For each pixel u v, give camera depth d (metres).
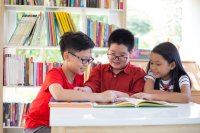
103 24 2.66
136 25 3.14
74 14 2.83
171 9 3.17
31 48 2.70
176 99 1.31
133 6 3.13
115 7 2.63
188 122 0.89
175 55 1.61
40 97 1.48
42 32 2.63
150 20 3.15
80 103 1.12
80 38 1.49
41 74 2.63
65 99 1.23
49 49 2.78
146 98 1.30
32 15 2.68
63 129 0.85
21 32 2.62
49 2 2.58
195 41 3.06
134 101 1.16
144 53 2.79
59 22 2.60
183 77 1.57
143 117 0.89
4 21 2.59
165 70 1.60
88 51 1.50
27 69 2.63
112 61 1.65
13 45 2.61
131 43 1.67
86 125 0.84
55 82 1.36
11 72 2.61
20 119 2.63
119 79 1.70
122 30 1.67
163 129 0.89
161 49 1.60
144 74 1.71
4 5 2.55
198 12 3.04
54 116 0.88
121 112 0.97
